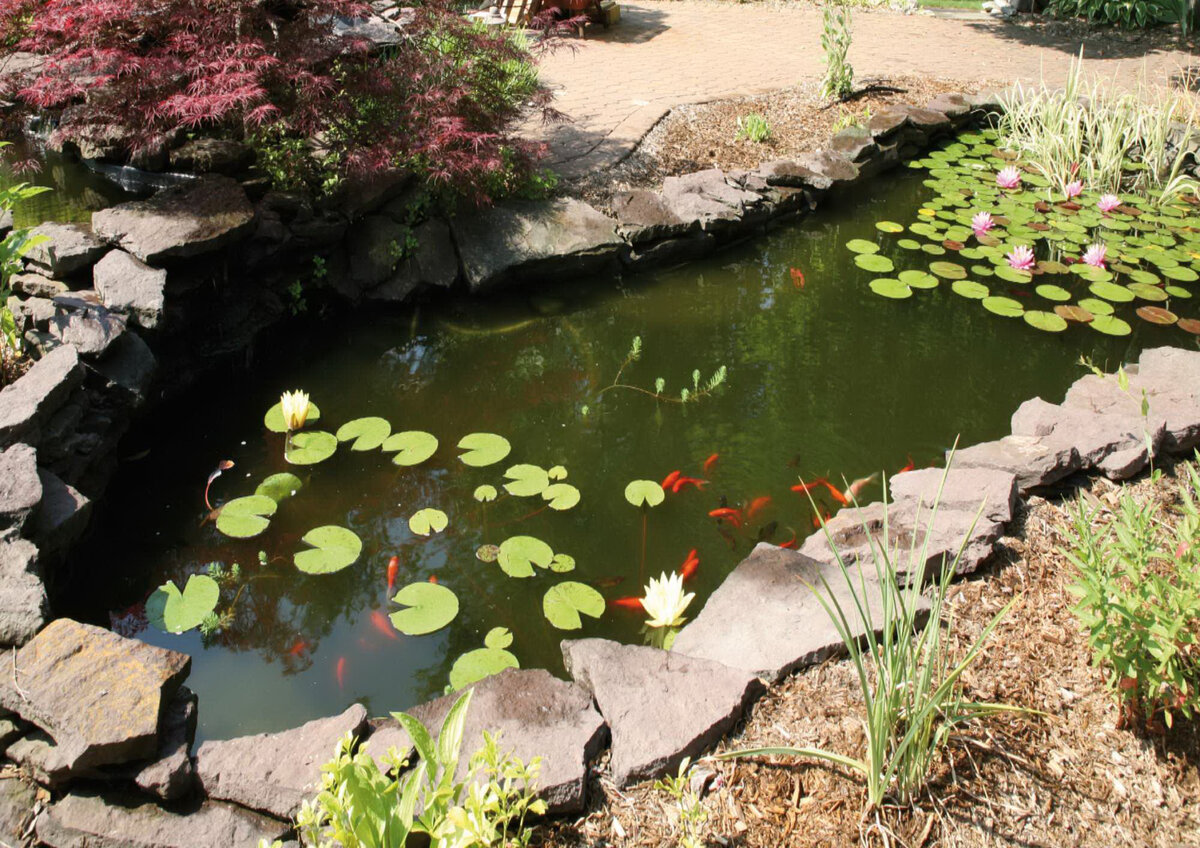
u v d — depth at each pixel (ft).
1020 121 23.43
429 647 9.41
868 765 7.02
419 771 5.99
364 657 9.27
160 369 12.94
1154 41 30.19
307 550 10.30
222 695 8.80
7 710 7.26
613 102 22.29
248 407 13.15
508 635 9.29
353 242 15.51
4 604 7.86
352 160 14.61
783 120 22.30
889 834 6.83
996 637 8.54
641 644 9.38
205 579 9.93
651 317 15.92
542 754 7.02
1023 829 6.96
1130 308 16.40
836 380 14.33
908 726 7.04
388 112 15.99
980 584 9.16
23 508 8.80
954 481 10.22
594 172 18.51
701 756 7.35
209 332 13.87
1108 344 15.37
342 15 15.53
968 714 7.13
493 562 10.49
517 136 19.19
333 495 11.47
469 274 15.61
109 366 11.51
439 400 13.57
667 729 7.34
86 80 14.70
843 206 20.47
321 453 11.94
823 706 7.79
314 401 13.38
